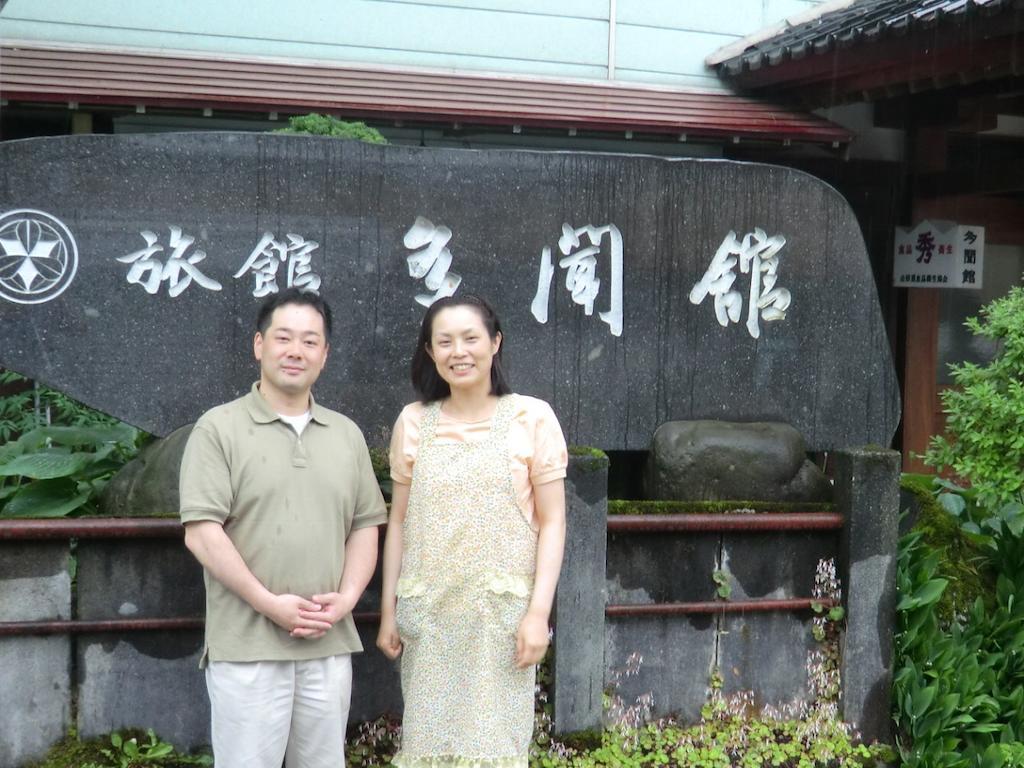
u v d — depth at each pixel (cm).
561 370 388
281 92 545
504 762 279
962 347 729
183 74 547
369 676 349
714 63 649
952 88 629
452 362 280
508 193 379
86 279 348
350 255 368
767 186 403
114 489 364
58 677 324
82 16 564
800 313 409
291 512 266
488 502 279
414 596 282
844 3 649
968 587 419
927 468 713
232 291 359
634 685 368
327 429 280
